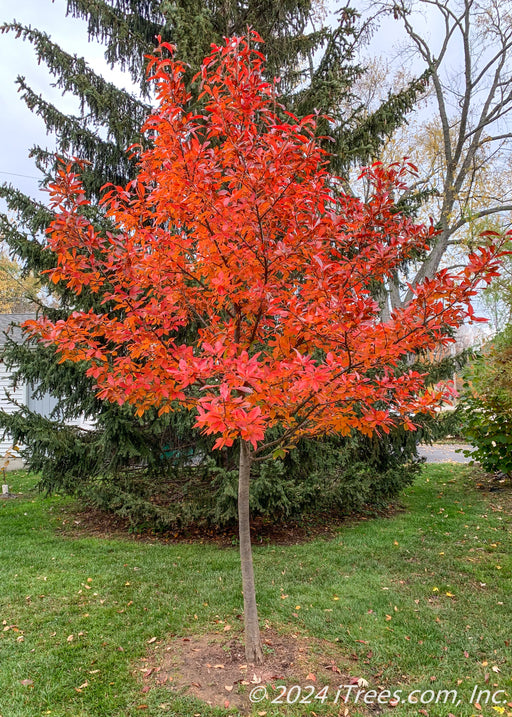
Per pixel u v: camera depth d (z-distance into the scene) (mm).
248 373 1862
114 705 2578
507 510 6465
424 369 6344
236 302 2748
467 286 2314
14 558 4906
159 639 3271
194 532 5855
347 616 3535
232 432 1948
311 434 3227
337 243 2953
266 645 3162
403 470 6547
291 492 5305
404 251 3098
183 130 2438
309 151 2484
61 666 2943
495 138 15789
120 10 6750
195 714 2506
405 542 5266
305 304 2645
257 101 2434
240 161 2354
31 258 5699
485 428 7137
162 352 2648
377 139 6250
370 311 2105
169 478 6191
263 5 6379
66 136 6289
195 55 5188
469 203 15297
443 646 3139
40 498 7723
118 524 6242
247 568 3004
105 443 5504
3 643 3215
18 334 11641
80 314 2762
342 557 4824
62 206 2750
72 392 6031
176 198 2547
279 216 2664
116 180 6754
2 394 11211
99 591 4059
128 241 2791
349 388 2387
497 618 3510
